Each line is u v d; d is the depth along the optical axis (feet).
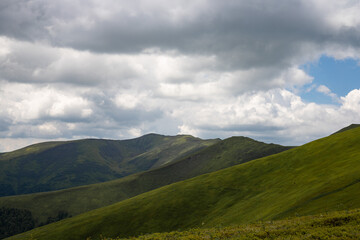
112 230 318.24
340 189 164.96
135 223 319.88
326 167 244.22
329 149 295.28
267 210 195.42
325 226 93.35
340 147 284.82
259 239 89.10
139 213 339.36
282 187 249.96
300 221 107.86
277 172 306.55
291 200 188.85
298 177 255.09
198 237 98.73
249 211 225.15
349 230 84.53
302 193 193.47
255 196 267.80
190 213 304.09
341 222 93.86
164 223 301.63
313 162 280.51
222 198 311.47
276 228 100.53
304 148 339.16
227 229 112.68
